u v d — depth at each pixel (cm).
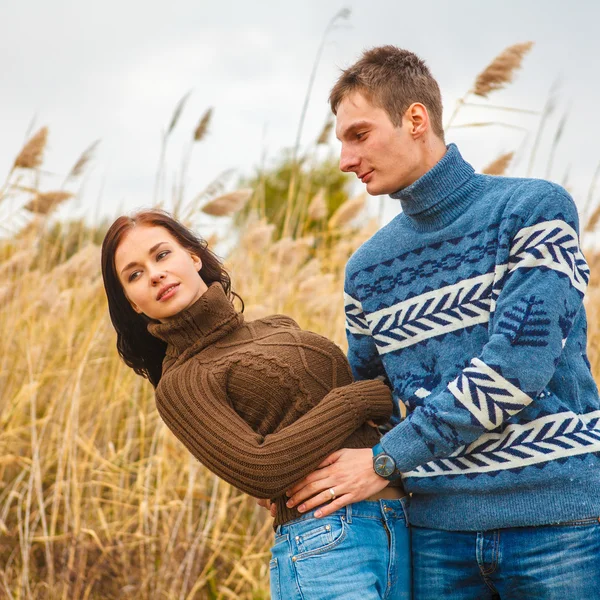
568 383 181
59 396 369
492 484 179
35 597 303
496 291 182
